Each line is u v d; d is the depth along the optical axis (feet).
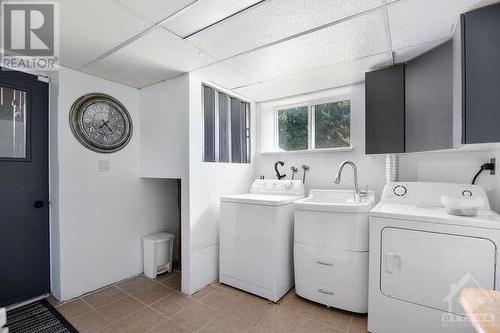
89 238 7.38
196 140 7.55
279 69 7.11
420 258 5.06
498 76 4.33
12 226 6.47
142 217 8.86
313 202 7.18
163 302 6.82
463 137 4.59
